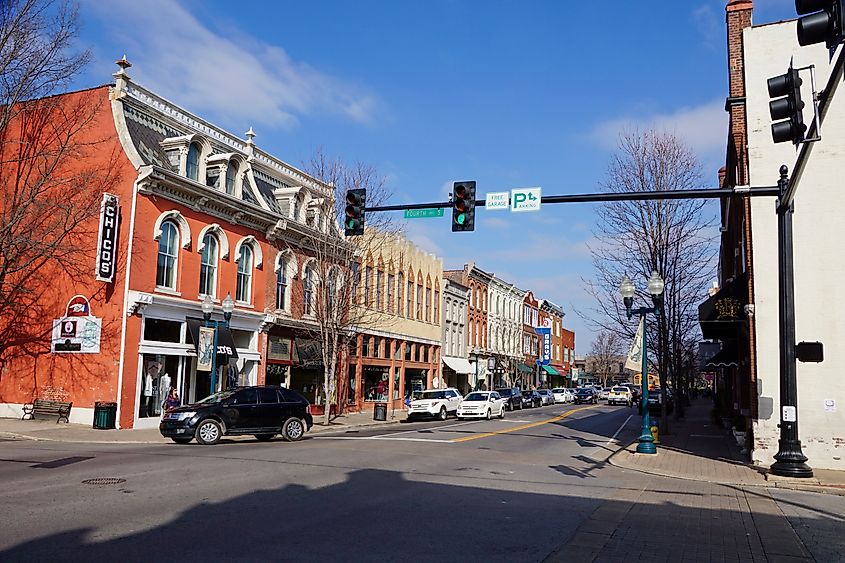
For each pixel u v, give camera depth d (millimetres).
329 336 31266
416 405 36500
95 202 23719
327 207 32125
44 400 23594
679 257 28562
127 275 22984
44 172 23641
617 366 124688
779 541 8844
